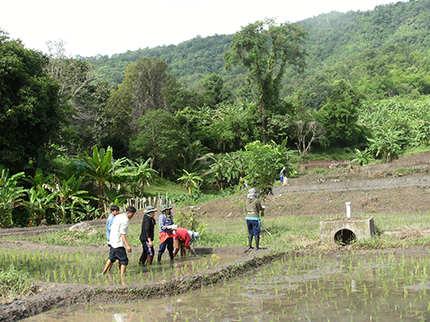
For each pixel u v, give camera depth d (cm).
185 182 4250
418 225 1141
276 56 5094
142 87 5284
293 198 2127
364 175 2720
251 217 1048
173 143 4216
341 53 17538
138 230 1658
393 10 19775
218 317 559
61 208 2288
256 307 594
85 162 2691
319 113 6119
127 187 3631
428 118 4244
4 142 2380
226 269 802
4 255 1094
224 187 4412
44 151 2825
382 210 1756
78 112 4069
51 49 3719
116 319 568
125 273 839
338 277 745
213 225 1761
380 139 4184
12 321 576
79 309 623
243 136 5419
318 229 1267
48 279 778
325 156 5766
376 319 514
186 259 993
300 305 591
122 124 5038
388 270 773
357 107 6338
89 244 1295
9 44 2561
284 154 3778
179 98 5916
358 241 1006
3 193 2028
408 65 11869
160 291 682
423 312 527
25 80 2520
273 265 894
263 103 5334
